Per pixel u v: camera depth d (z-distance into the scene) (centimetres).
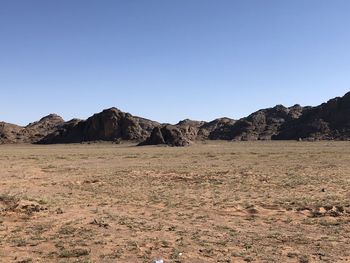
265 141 18712
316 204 2780
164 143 14788
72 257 1605
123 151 11025
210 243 1812
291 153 8969
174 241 1850
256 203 2905
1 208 2483
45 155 9381
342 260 1566
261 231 2069
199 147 13275
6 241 1833
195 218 2398
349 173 4841
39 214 2445
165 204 2883
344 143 14500
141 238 1902
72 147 15375
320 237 1934
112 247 1750
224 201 3005
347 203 2797
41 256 1617
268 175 4750
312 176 4528
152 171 5378
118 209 2694
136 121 19488
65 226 2150
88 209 2670
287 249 1725
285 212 2584
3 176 4781
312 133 19075
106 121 19100
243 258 1585
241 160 7350
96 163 7019
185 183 4156
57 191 3600
